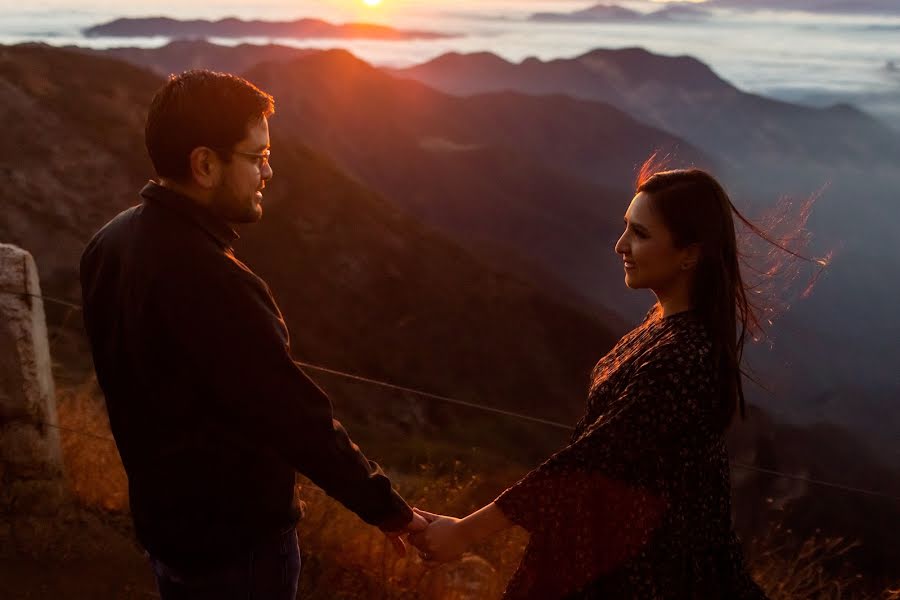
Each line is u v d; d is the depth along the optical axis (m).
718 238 1.83
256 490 1.76
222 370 1.63
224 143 1.67
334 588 3.30
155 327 1.66
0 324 3.46
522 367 51.00
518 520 1.80
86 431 4.30
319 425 1.67
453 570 3.48
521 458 15.48
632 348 1.93
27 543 3.31
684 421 1.75
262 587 1.82
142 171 45.09
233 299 1.64
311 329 46.47
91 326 1.81
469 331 51.78
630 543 1.76
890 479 59.59
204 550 1.75
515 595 1.86
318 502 3.86
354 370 44.84
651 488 1.75
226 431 1.70
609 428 1.74
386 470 5.80
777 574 3.72
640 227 1.87
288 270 50.09
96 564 3.31
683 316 1.85
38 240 38.03
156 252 1.65
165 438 1.72
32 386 3.53
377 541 3.58
